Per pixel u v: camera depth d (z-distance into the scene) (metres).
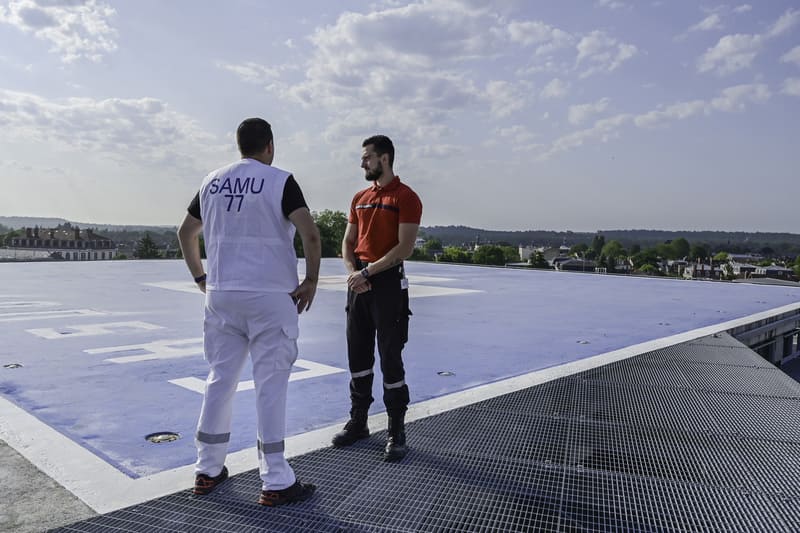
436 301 10.02
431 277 16.14
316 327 7.00
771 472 2.66
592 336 6.55
